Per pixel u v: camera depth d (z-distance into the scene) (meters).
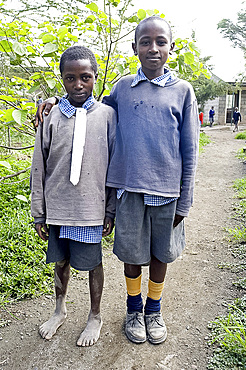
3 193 4.45
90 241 2.05
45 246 3.34
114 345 2.21
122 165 2.09
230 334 2.11
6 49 3.22
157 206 2.04
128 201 2.05
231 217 4.65
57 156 2.03
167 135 1.98
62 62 2.03
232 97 25.88
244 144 12.66
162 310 2.59
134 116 2.02
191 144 2.03
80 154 1.99
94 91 3.62
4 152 6.14
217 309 2.57
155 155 1.97
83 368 2.03
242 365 1.99
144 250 2.12
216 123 26.03
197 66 3.38
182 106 2.03
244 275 3.03
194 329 2.36
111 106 2.27
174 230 2.14
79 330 2.36
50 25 3.44
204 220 4.64
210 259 3.43
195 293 2.81
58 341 2.25
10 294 2.74
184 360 2.08
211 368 1.99
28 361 2.09
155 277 2.25
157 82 2.02
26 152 6.69
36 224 2.13
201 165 8.54
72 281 3.00
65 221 2.02
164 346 2.20
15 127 4.02
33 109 3.30
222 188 6.30
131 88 2.09
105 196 2.14
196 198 5.70
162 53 1.98
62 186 2.03
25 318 2.49
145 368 2.03
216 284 2.94
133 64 3.51
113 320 2.46
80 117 2.03
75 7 4.29
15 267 2.96
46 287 2.82
